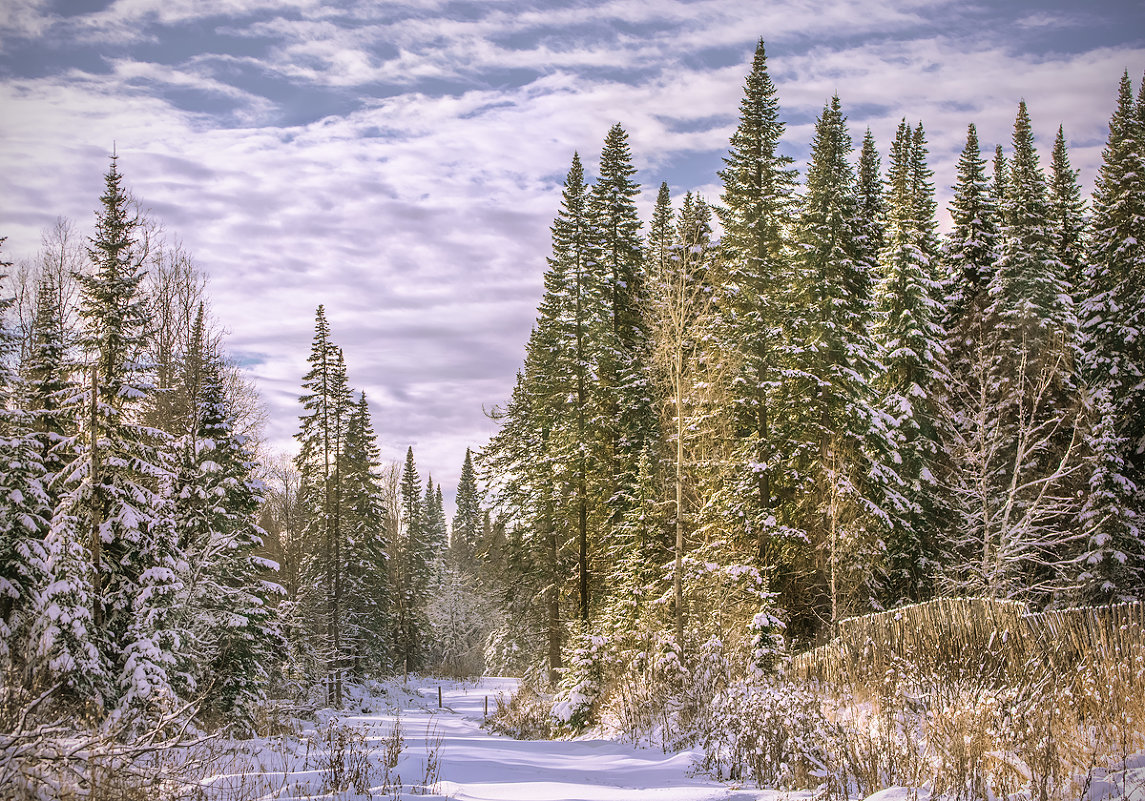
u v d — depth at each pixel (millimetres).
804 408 28578
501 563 47062
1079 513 28766
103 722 13727
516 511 43062
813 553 27469
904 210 32500
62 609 18875
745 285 29828
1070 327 31328
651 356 34469
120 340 22250
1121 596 27328
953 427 32281
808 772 10969
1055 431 29984
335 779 11688
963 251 38219
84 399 21953
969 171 39156
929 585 29438
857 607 27156
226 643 25406
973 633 13547
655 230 44781
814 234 29766
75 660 18844
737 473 28859
